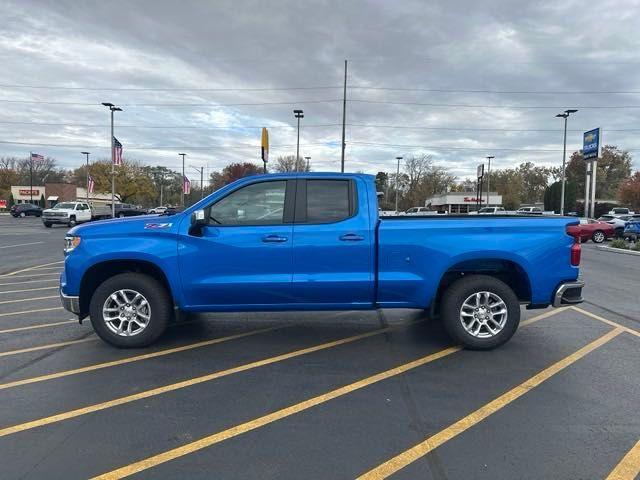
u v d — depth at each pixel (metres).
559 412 4.07
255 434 3.69
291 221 5.56
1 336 6.35
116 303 5.69
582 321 7.30
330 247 5.51
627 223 27.67
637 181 74.50
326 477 3.12
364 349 5.83
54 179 125.31
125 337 5.67
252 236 5.50
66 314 7.67
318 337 6.36
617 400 4.32
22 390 4.52
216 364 5.27
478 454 3.40
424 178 105.25
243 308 5.66
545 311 8.02
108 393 4.46
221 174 88.38
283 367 5.18
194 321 7.21
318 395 4.43
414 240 5.52
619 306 8.48
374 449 3.47
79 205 38.69
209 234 5.51
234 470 3.19
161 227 5.54
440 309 5.97
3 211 83.00
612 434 3.69
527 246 5.57
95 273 5.78
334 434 3.69
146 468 3.21
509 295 5.62
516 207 100.81
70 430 3.74
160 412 4.07
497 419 3.94
